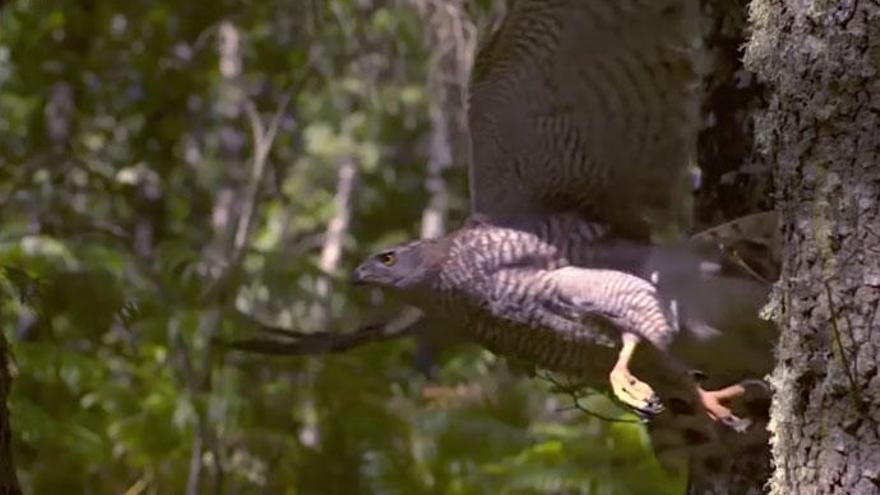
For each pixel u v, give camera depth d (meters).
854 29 6.07
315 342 8.70
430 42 16.08
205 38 18.11
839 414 5.99
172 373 13.98
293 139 23.67
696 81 7.77
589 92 7.80
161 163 20.19
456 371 15.57
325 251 24.42
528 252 7.89
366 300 16.64
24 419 12.51
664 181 7.85
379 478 13.23
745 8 7.62
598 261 7.83
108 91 18.86
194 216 23.67
